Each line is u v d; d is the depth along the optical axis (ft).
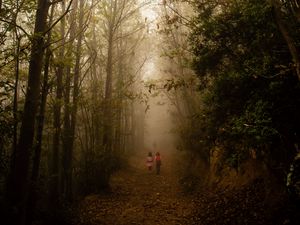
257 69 20.49
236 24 23.62
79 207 37.29
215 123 27.02
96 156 45.85
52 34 28.68
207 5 28.32
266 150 22.54
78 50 38.88
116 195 44.57
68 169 41.45
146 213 35.86
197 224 29.55
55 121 36.04
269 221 23.06
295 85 18.67
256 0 21.21
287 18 20.35
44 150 35.68
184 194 44.52
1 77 29.68
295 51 15.61
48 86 27.43
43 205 34.01
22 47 24.21
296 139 19.26
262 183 29.27
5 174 25.13
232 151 25.25
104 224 31.71
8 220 21.91
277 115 19.06
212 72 27.14
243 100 22.91
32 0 24.30
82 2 40.88
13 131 23.73
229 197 32.37
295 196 19.40
